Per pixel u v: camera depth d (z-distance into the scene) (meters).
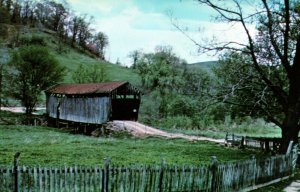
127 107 60.62
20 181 14.01
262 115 32.03
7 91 74.62
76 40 197.88
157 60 98.00
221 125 66.06
